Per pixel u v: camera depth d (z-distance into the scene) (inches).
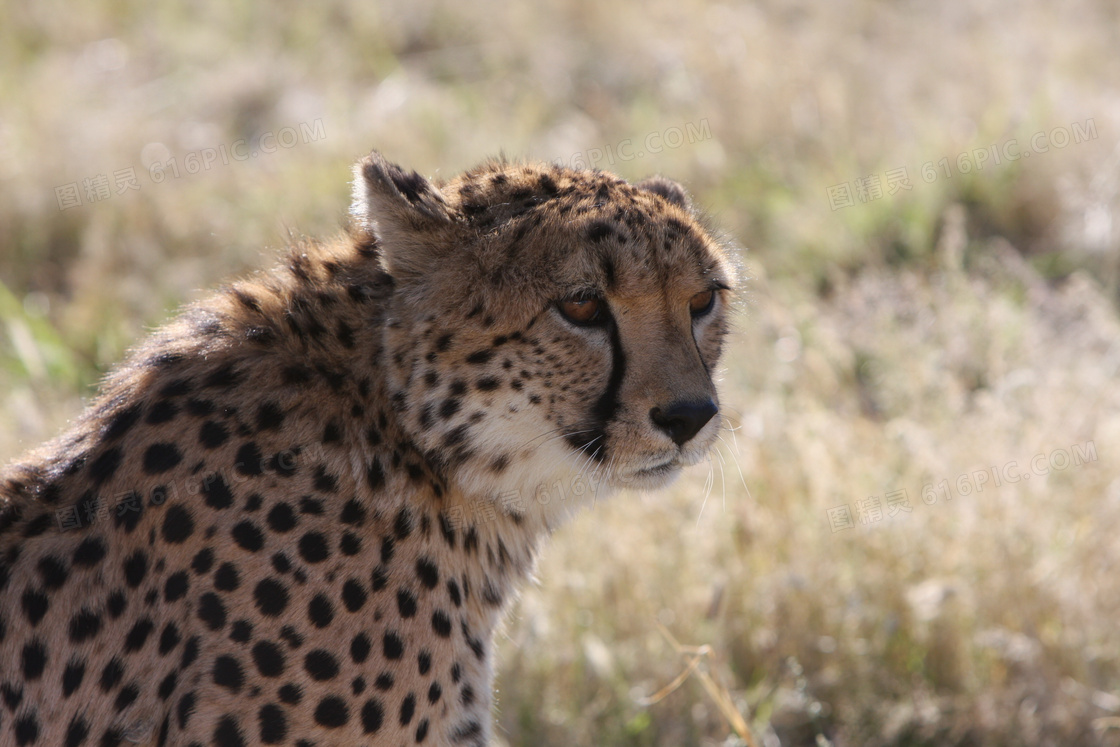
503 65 1254.9
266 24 1346.0
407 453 396.2
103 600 366.0
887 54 1200.8
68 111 1120.2
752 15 1310.3
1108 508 601.3
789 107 1078.4
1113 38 1234.0
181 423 377.1
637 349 401.4
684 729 549.0
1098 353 774.5
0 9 1353.3
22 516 378.6
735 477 649.0
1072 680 553.9
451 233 398.3
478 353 390.3
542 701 563.5
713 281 422.3
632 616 581.6
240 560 362.3
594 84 1197.7
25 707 364.8
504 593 435.8
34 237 959.6
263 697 357.7
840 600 579.2
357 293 401.1
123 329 828.6
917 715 551.2
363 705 371.2
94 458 379.9
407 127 1083.9
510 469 409.4
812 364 740.7
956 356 755.4
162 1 1402.6
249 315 399.2
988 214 949.2
